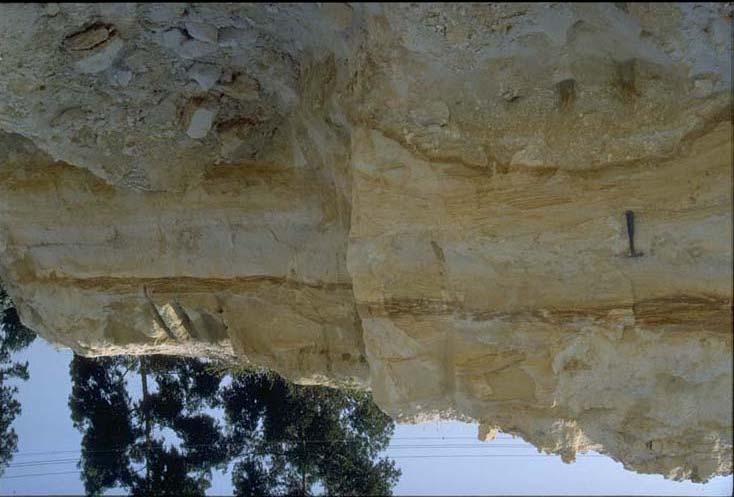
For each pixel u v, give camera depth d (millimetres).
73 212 7766
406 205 5316
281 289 7398
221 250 7461
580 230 5117
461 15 4797
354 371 7371
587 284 5125
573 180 5137
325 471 12930
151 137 6660
